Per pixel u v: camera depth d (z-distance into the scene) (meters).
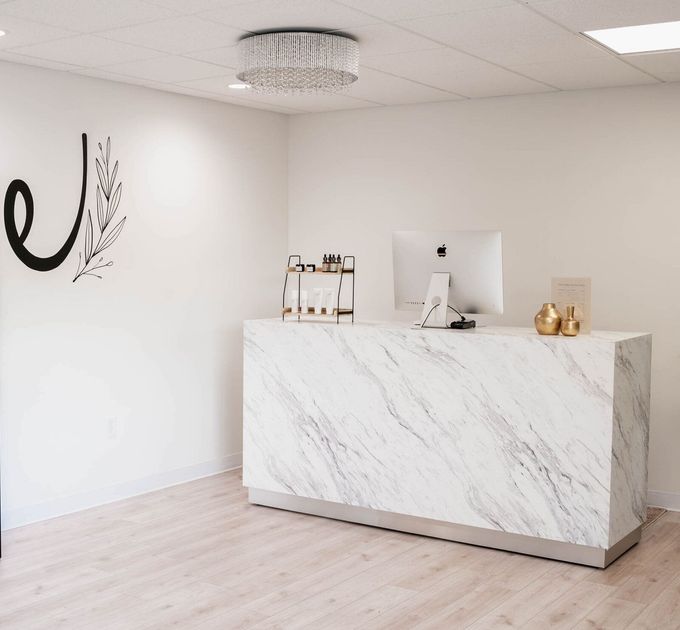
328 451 5.19
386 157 6.46
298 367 5.26
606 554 4.45
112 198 5.48
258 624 3.73
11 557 4.52
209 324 6.25
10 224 4.89
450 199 6.21
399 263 5.13
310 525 5.14
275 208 6.82
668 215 5.42
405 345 4.88
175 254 5.95
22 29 4.16
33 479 5.10
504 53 4.61
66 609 3.87
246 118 6.49
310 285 6.90
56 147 5.12
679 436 5.45
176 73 5.20
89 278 5.36
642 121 5.48
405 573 4.36
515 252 5.96
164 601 3.97
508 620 3.80
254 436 5.47
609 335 4.68
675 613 3.89
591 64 4.88
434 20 3.96
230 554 4.61
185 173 6.00
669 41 4.32
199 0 3.66
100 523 5.12
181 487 5.96
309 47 4.15
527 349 4.52
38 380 5.09
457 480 4.77
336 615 3.83
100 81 5.37
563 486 4.47
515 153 5.93
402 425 4.92
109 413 5.54
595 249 5.67
